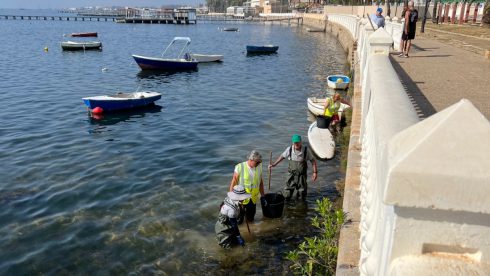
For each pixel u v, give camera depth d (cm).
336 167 1237
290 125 1736
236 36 7644
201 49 5322
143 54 4666
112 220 931
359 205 688
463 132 200
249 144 1488
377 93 494
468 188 192
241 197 839
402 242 220
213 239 850
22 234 877
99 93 2489
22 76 3033
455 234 211
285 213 952
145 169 1245
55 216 954
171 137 1590
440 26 3828
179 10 11900
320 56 4428
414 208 211
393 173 200
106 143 1518
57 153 1402
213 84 2842
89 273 753
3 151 1418
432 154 198
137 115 1945
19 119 1856
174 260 784
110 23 11819
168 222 919
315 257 699
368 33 1611
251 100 2273
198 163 1293
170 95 2453
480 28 3406
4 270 762
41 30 8412
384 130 334
